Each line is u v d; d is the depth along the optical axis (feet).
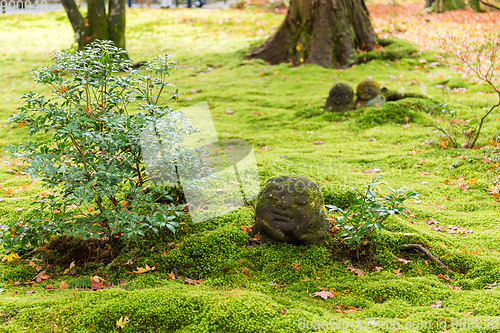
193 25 61.31
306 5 44.80
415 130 25.13
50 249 12.03
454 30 50.62
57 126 10.84
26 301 9.39
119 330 8.64
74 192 10.05
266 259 11.17
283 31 46.55
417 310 9.16
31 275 11.02
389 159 20.33
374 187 15.58
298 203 11.38
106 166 10.94
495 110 26.68
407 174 18.39
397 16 65.10
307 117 29.94
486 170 17.58
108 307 8.94
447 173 18.20
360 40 45.32
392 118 27.30
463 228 13.19
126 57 43.55
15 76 39.58
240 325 8.47
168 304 9.04
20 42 51.03
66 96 11.68
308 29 44.96
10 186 17.66
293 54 45.44
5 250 12.12
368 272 10.96
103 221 11.80
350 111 28.96
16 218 13.84
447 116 26.48
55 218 11.15
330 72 40.98
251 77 40.68
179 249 11.41
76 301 9.28
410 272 10.96
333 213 13.79
